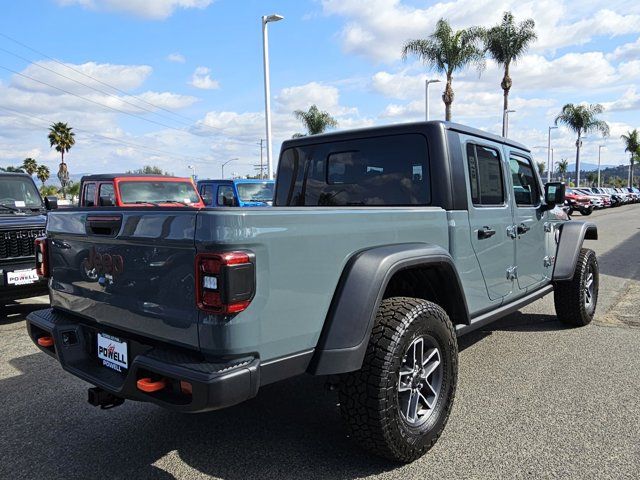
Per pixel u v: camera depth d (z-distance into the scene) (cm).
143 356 244
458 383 411
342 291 270
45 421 361
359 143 404
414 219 322
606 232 1812
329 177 425
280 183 464
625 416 348
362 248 286
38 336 328
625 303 693
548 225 516
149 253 251
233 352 226
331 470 289
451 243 353
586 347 501
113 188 1081
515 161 459
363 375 271
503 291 425
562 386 402
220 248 222
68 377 450
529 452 303
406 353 282
